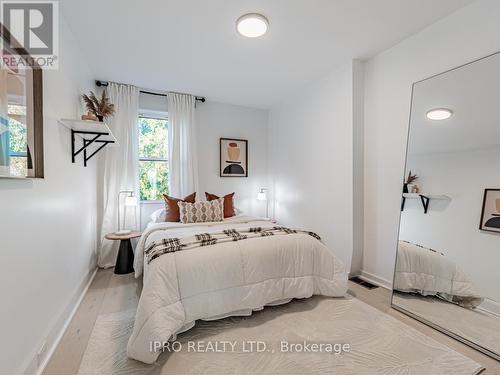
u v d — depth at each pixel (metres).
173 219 3.04
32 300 1.28
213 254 1.84
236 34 2.21
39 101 1.36
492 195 1.68
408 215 2.20
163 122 3.68
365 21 2.03
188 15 1.95
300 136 3.53
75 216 2.09
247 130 4.24
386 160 2.46
